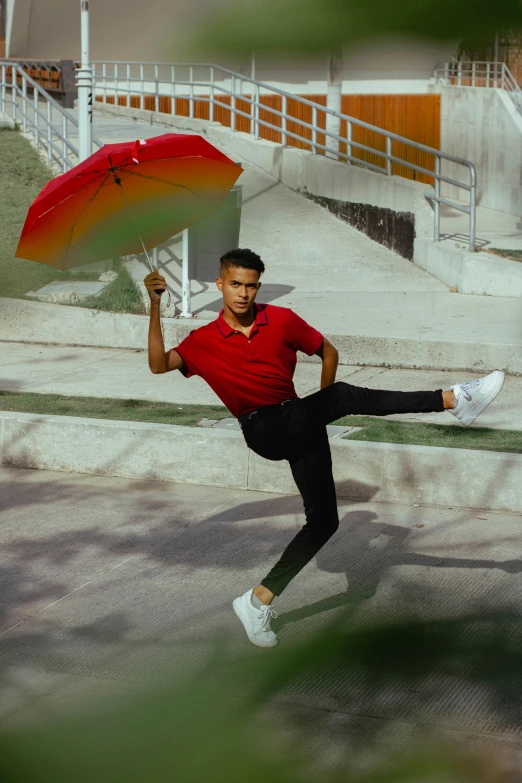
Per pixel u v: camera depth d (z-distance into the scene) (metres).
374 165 13.50
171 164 3.06
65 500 5.84
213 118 19.12
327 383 3.71
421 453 5.56
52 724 2.58
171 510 5.64
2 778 2.21
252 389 3.54
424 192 12.28
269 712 3.24
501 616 3.58
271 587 3.69
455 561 4.73
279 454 3.62
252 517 5.50
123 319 9.50
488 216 15.42
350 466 5.71
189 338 3.57
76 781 2.01
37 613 4.27
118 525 5.41
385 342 8.57
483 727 3.10
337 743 3.02
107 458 6.30
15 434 6.49
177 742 1.87
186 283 9.51
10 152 15.91
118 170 3.00
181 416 6.86
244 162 17.12
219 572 4.71
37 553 5.00
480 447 5.90
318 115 16.27
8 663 3.75
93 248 3.21
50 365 8.77
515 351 8.15
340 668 1.76
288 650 3.71
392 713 3.21
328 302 10.45
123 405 7.23
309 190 14.92
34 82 15.85
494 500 5.49
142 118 20.09
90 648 3.88
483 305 10.19
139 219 3.17
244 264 3.35
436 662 1.72
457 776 2.79
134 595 4.45
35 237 3.15
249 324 3.52
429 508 5.55
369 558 4.80
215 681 3.50
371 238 13.34
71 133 17.66
